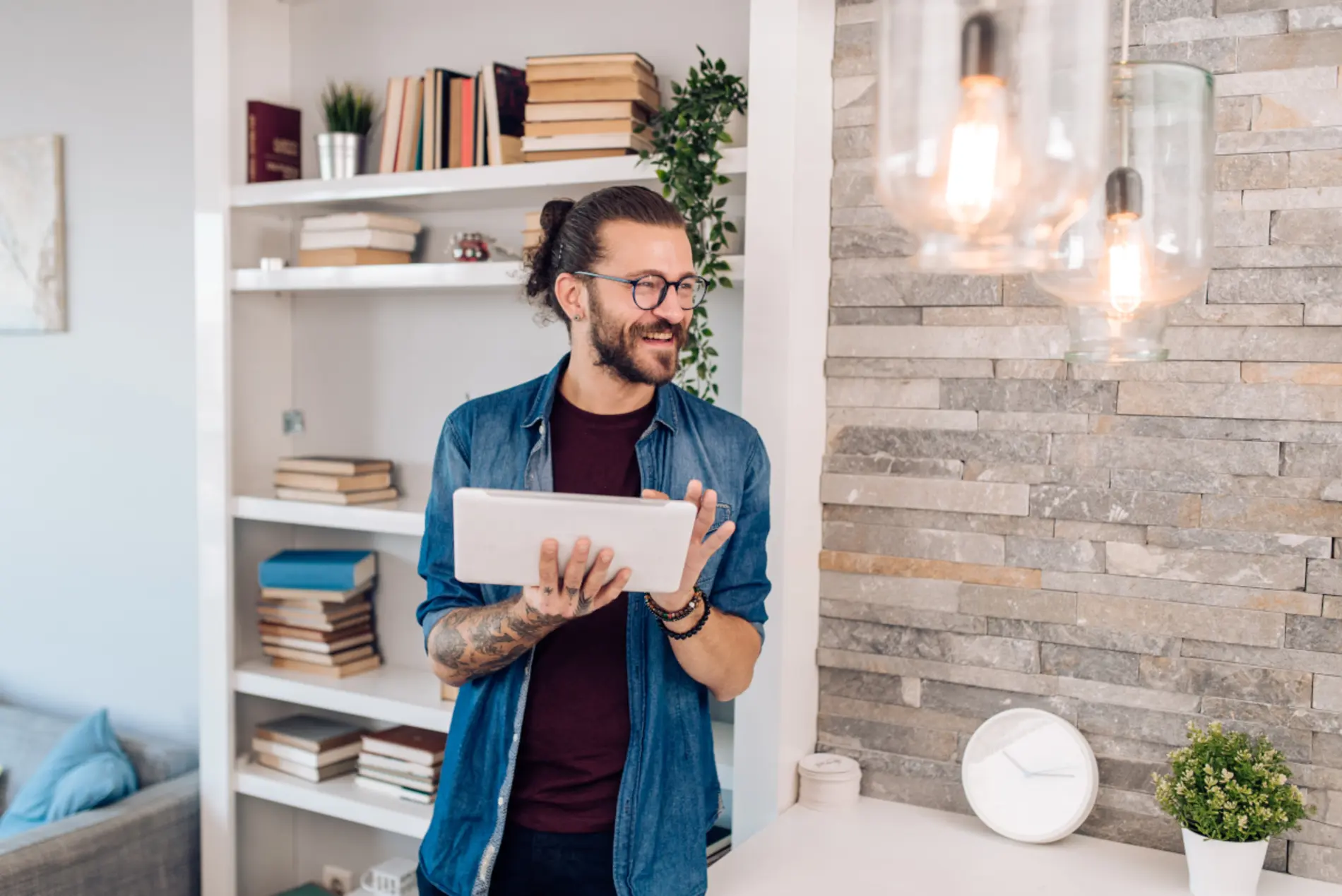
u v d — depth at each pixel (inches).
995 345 78.0
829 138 82.2
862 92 81.5
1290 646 70.2
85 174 128.7
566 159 88.8
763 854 72.4
